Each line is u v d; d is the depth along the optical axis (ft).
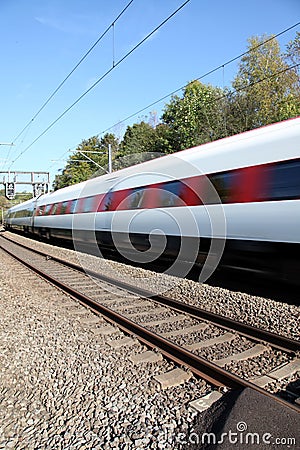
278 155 23.16
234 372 14.25
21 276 37.65
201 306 23.82
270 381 13.34
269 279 24.52
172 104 146.61
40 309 24.12
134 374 14.29
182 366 14.40
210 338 18.02
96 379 13.99
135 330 18.74
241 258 25.75
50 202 72.18
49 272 39.68
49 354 16.47
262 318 20.36
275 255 23.27
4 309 24.48
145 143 163.94
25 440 10.63
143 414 11.53
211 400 12.09
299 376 13.64
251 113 119.03
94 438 10.54
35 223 82.64
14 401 12.85
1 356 16.49
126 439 10.43
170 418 11.28
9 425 11.41
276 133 24.02
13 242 84.17
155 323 20.68
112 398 12.57
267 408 10.77
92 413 11.74
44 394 13.10
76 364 15.35
